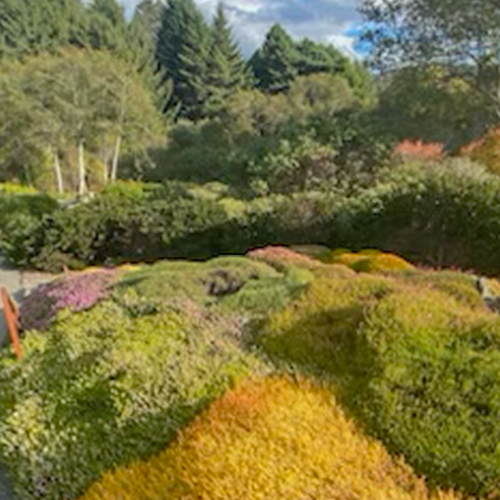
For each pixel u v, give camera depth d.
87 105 22.55
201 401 2.69
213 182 18.95
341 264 6.95
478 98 12.48
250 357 3.08
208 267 5.60
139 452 2.60
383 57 11.54
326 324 3.41
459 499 1.98
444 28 10.80
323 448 2.16
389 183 10.39
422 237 8.60
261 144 18.22
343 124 15.15
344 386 2.64
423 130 14.60
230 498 1.93
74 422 3.00
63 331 4.20
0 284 8.54
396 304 3.01
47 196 15.65
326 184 13.20
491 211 7.95
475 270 7.83
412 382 2.44
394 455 2.20
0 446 3.09
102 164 24.28
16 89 21.70
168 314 3.90
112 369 3.18
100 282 5.74
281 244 9.62
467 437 2.17
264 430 2.25
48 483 2.64
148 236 10.09
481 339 2.60
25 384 3.61
